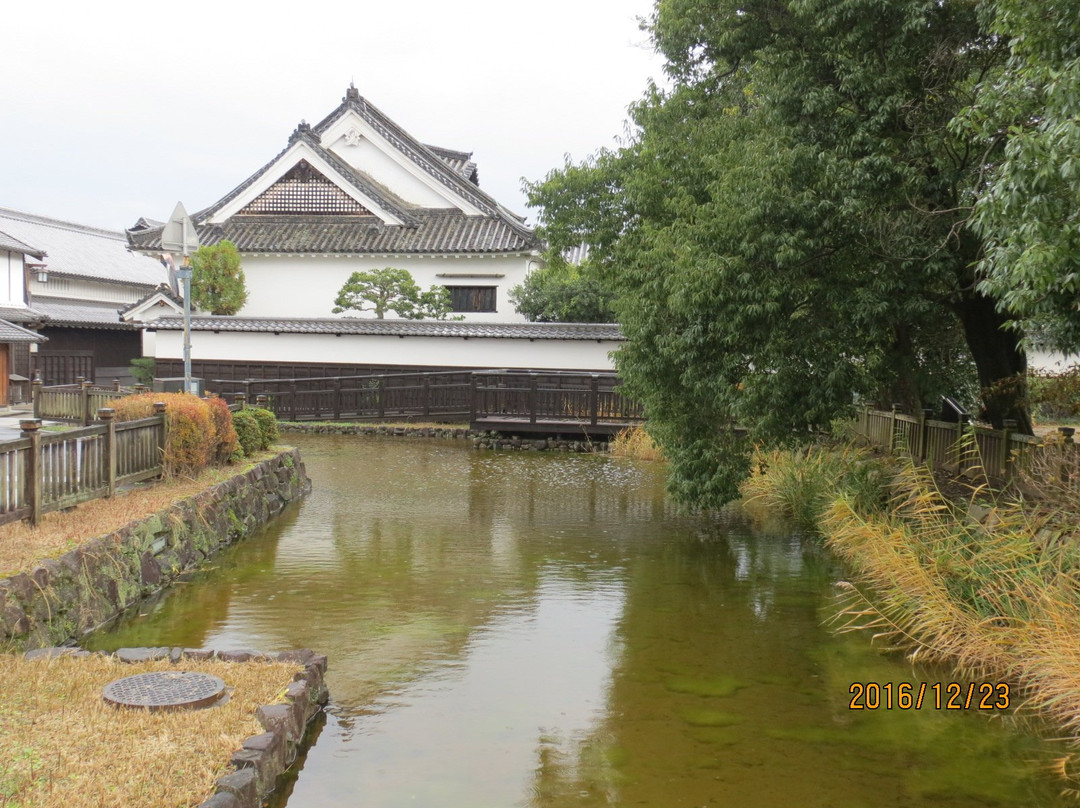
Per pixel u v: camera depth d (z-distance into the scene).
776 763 5.20
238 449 12.38
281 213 28.09
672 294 9.41
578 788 4.84
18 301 24.14
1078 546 6.78
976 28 8.38
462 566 9.67
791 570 9.69
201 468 10.96
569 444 19.92
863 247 8.80
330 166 27.33
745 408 9.43
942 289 9.71
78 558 7.05
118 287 37.75
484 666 6.67
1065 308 6.91
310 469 16.44
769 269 8.87
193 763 4.22
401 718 5.68
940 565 7.47
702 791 4.85
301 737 5.19
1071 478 7.55
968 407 14.77
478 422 20.00
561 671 6.61
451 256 26.20
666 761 5.20
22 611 6.12
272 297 27.47
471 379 20.27
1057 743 5.54
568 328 23.12
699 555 10.34
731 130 10.64
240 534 10.75
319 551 10.20
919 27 8.15
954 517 8.41
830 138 8.82
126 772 4.09
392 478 15.62
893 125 8.78
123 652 5.75
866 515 10.08
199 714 4.80
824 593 8.80
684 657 6.96
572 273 27.34
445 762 5.09
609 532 11.55
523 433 20.39
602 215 15.72
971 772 5.14
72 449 8.29
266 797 4.44
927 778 5.05
